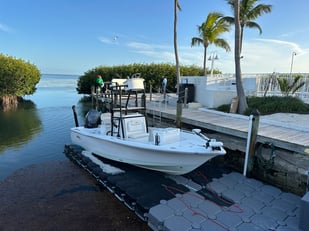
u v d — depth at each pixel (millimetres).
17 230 3562
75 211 4094
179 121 6926
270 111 7941
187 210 3416
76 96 29359
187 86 10102
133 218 3832
